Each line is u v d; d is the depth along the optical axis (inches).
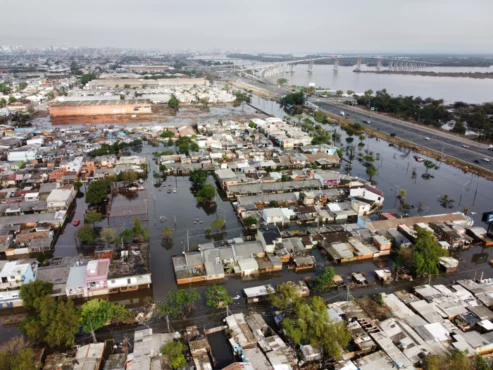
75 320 2159.2
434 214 4055.1
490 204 4377.5
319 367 2016.5
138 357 1994.3
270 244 3095.5
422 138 7263.8
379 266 3105.3
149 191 4633.4
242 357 2032.5
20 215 3703.3
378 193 4197.8
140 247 3110.2
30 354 1913.1
